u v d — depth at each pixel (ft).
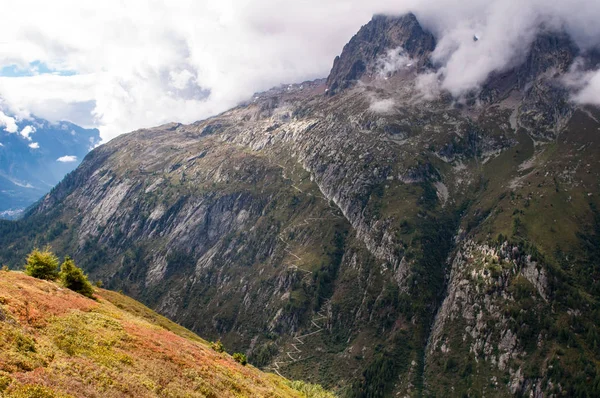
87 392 128.88
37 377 123.03
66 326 174.91
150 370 169.78
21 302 176.55
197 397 166.81
